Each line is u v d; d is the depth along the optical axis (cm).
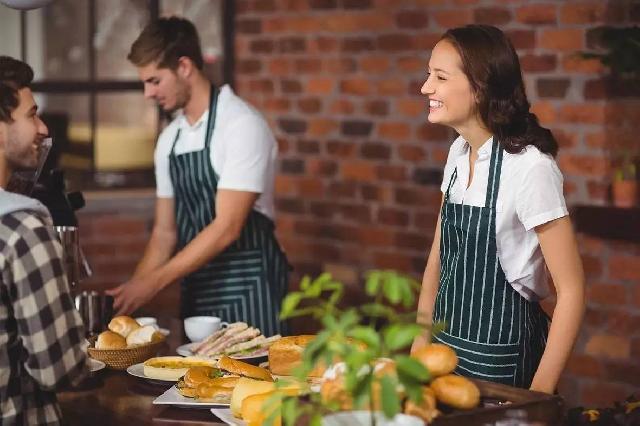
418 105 482
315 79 528
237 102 377
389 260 501
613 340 421
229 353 300
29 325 215
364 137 508
